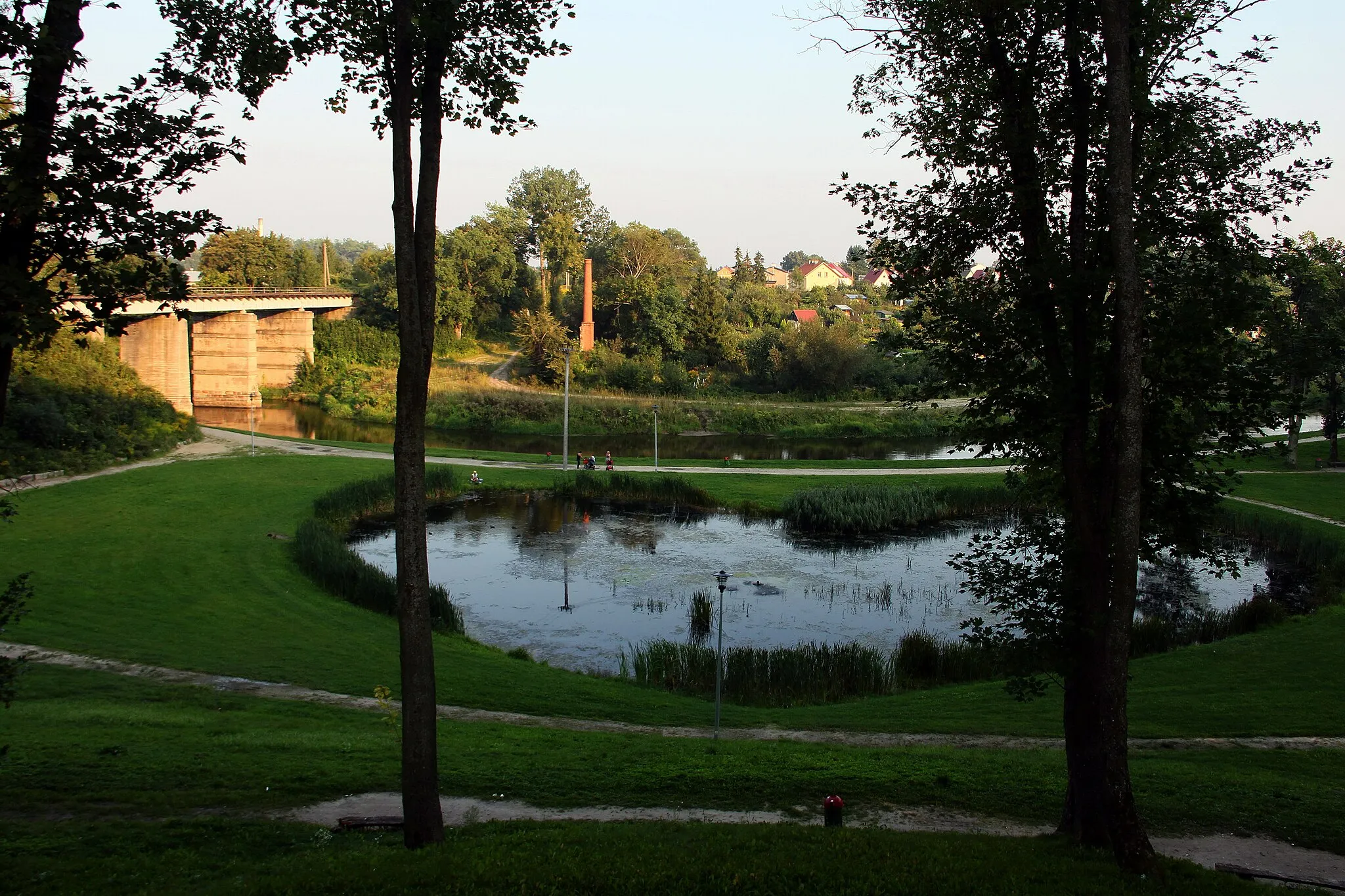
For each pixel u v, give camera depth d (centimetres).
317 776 1430
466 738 1686
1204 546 1315
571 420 8188
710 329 10231
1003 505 4675
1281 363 1275
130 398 5447
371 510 4372
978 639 1400
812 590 3306
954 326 1341
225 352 8750
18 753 1431
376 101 1177
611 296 10381
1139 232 1229
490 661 2383
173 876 1013
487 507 4694
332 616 2636
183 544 3291
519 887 944
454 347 10269
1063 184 1289
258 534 3500
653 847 1088
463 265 10456
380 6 1080
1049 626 1273
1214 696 2091
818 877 988
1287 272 1269
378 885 938
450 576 3431
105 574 2866
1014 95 1297
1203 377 1237
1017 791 1489
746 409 8600
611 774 1516
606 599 3177
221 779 1395
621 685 2294
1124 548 1040
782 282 18300
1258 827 1343
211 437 5981
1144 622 2688
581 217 11888
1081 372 1240
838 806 1248
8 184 820
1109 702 1041
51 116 893
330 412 8444
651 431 8231
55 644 2217
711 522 4453
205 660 2180
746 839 1133
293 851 1132
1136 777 1539
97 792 1303
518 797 1395
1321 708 1988
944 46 1323
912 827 1323
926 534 4238
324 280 11288
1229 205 1259
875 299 14888
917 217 1372
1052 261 1203
